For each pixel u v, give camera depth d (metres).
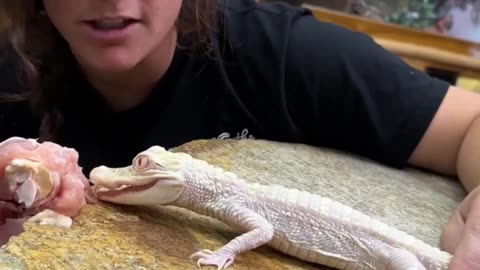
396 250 0.41
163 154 0.40
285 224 0.40
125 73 0.53
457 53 0.98
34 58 0.56
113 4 0.46
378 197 0.50
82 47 0.48
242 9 0.59
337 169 0.54
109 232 0.36
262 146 0.54
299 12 0.61
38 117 0.60
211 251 0.37
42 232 0.34
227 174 0.41
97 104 0.57
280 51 0.57
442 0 1.02
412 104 0.56
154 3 0.47
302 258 0.41
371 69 0.57
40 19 0.55
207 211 0.40
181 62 0.57
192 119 0.57
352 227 0.41
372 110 0.56
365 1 1.01
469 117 0.56
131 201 0.39
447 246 0.43
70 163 0.38
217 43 0.57
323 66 0.56
